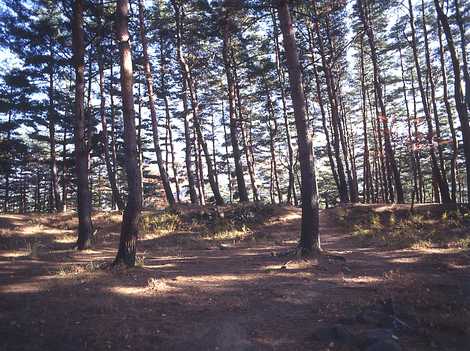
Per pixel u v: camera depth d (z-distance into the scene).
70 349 5.02
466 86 21.36
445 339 5.17
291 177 28.31
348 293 7.35
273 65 21.81
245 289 7.79
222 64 24.91
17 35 16.97
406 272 8.80
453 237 13.21
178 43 22.05
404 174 49.12
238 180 22.94
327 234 17.27
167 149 36.06
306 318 6.12
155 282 8.15
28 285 8.08
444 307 6.32
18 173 43.44
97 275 8.85
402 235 14.30
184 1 21.52
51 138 27.08
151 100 22.16
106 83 28.00
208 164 23.09
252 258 11.36
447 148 35.69
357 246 13.39
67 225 18.73
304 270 9.23
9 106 26.36
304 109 10.98
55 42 17.61
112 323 5.90
